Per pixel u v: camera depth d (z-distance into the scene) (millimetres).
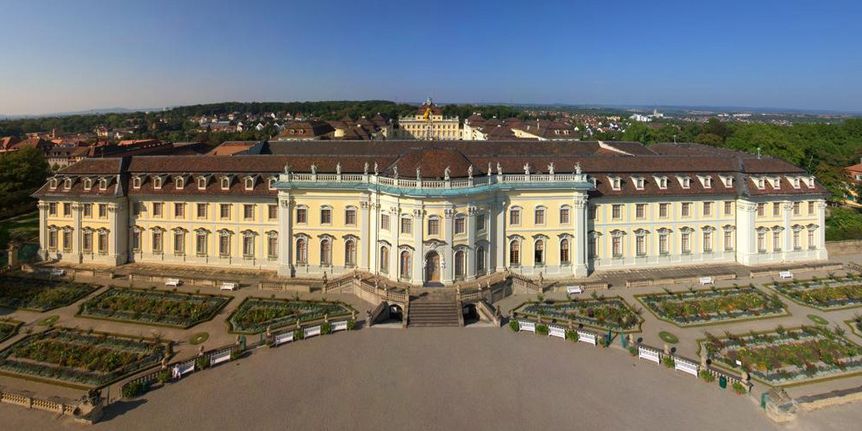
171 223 81438
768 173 83562
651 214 80500
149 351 52969
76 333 57281
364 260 74375
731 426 40281
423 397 44188
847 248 90312
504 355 52031
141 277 75438
